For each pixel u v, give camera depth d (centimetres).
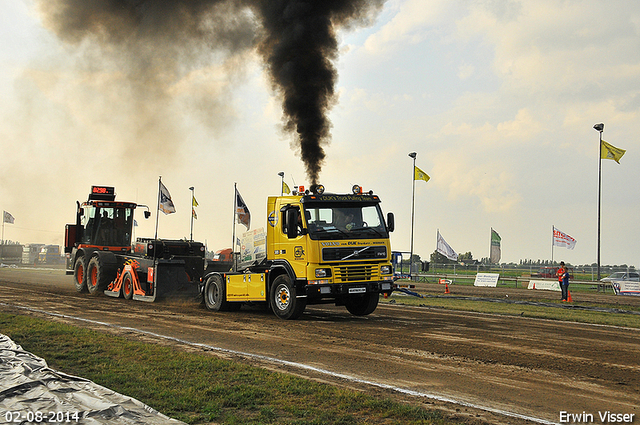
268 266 1379
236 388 604
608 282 3077
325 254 1232
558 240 3438
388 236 1328
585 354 866
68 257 2147
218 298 1502
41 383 579
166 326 1143
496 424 507
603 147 2795
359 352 865
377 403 551
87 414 486
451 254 3562
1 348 780
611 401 600
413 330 1123
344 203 1297
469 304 1778
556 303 1889
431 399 591
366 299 1399
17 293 1884
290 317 1298
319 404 554
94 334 954
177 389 598
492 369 748
